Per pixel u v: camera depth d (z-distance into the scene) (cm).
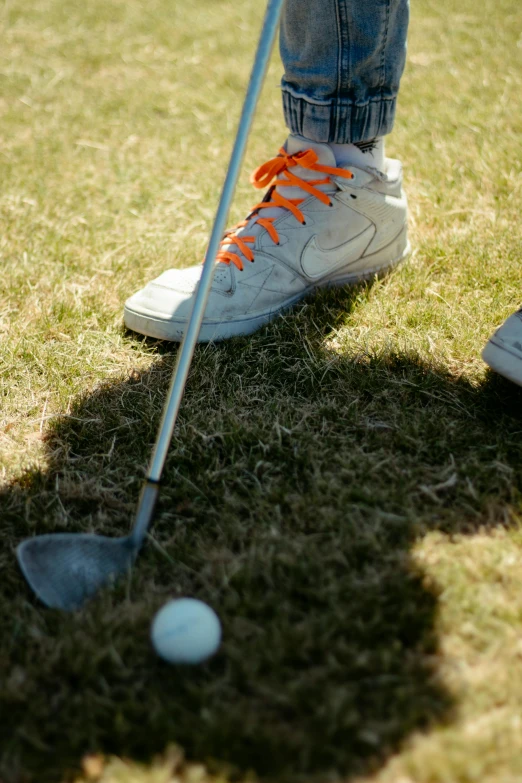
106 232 272
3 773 106
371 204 217
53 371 198
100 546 139
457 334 203
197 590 134
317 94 196
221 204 153
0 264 251
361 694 114
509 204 271
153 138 356
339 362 195
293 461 164
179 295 205
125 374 198
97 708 113
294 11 188
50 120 378
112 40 500
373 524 145
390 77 199
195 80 430
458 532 143
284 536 143
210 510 152
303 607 129
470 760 103
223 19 540
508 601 128
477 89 383
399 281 228
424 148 322
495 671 116
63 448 173
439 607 126
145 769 105
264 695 113
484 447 164
